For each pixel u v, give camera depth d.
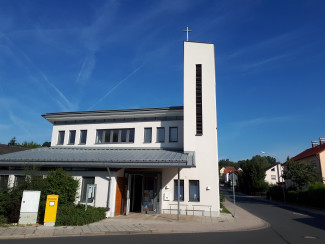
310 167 29.89
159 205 15.82
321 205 23.09
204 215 15.48
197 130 17.00
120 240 8.56
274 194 37.06
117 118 19.75
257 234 10.05
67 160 15.16
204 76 17.75
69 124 20.73
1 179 16.25
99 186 14.62
